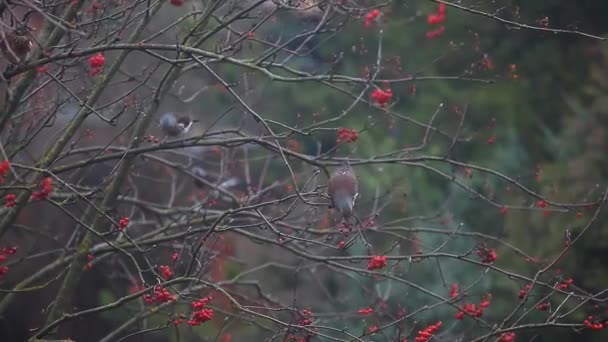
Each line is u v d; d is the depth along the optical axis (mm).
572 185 18781
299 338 10102
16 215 10523
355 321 15453
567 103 23734
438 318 17172
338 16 13742
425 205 19672
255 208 9602
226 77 20141
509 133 22812
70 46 9812
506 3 11766
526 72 25688
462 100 24781
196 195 15102
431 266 17984
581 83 25344
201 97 20375
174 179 13438
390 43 24844
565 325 9953
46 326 10250
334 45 23688
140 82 11727
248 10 10445
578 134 20859
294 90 24484
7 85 9328
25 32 9156
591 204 11320
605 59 21500
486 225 19047
